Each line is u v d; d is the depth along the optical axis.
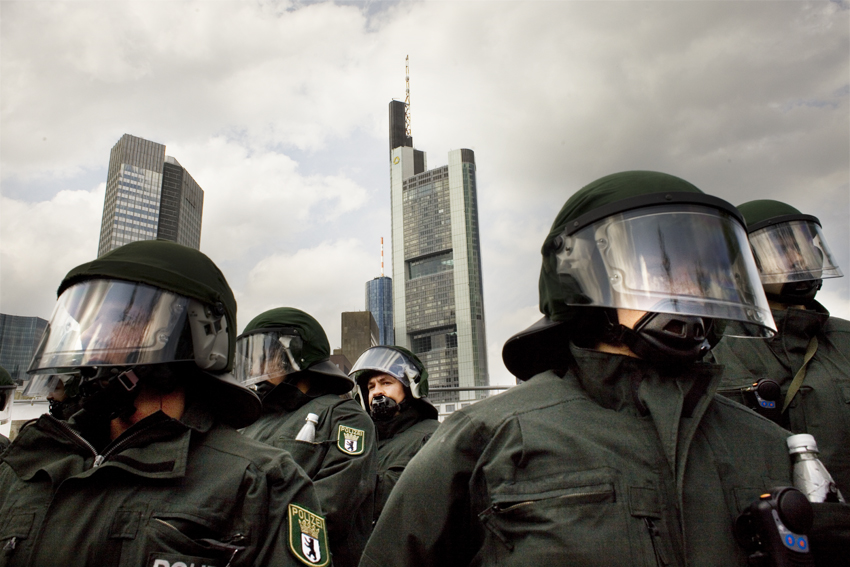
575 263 1.64
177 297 1.70
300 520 1.66
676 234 1.55
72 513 1.45
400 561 1.52
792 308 2.83
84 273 1.67
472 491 1.50
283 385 3.70
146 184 133.75
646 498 1.27
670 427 1.35
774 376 2.73
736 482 1.32
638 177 1.70
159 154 138.25
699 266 1.51
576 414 1.46
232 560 1.48
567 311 1.68
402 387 4.64
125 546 1.40
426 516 1.52
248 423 1.98
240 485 1.60
